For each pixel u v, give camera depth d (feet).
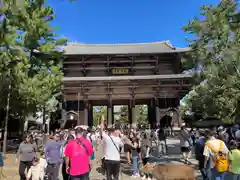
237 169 23.49
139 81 137.08
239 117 58.59
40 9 39.42
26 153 29.25
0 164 34.73
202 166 27.32
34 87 71.31
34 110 80.23
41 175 27.84
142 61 144.97
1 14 26.71
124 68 144.66
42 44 38.24
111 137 25.82
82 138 21.16
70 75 145.38
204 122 123.65
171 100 141.90
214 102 58.75
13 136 115.96
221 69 44.68
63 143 33.63
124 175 37.45
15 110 77.77
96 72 146.30
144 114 253.24
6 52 29.48
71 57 142.20
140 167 40.16
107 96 140.97
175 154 59.52
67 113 137.08
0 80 40.57
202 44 47.37
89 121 152.66
